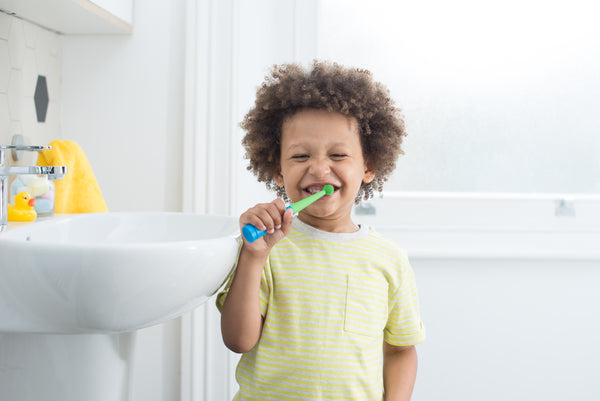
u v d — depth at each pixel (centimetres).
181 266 58
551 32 154
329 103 82
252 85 141
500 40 154
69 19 116
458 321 148
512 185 158
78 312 57
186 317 135
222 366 137
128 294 56
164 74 134
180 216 94
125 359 75
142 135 135
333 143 82
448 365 149
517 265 149
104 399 71
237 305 74
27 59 116
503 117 156
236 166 136
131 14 132
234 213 136
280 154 92
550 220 156
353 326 79
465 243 152
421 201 155
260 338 78
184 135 134
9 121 107
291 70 92
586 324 150
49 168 83
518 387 150
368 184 103
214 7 132
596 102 156
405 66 154
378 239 89
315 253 83
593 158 157
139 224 93
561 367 150
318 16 146
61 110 133
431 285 148
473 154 156
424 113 155
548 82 155
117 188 136
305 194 83
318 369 76
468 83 155
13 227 76
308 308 79
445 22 154
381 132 92
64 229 86
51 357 69
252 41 140
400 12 153
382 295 83
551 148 157
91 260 54
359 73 91
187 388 136
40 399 69
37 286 55
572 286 150
